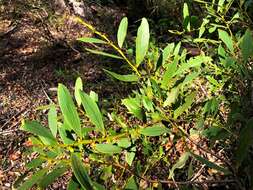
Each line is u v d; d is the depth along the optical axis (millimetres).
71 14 2779
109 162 458
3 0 2846
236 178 540
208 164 447
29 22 2887
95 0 3006
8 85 2291
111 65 2256
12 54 2660
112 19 2820
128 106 474
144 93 591
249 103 611
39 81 2295
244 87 669
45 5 2730
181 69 490
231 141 812
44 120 1921
